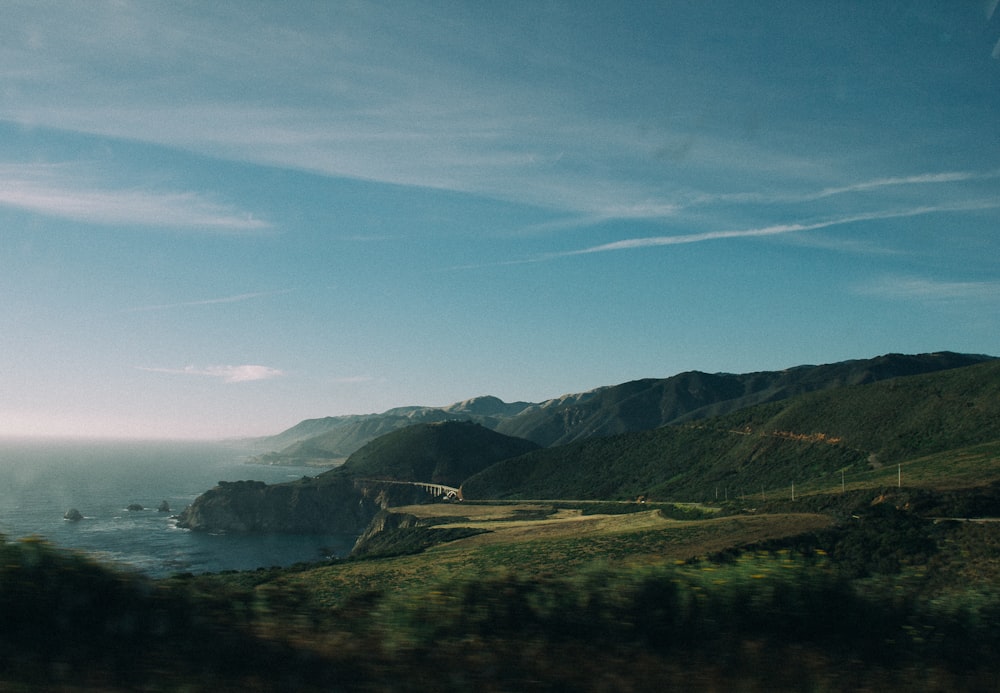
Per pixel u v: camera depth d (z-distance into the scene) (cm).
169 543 13388
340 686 620
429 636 758
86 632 703
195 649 688
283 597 827
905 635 830
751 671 709
